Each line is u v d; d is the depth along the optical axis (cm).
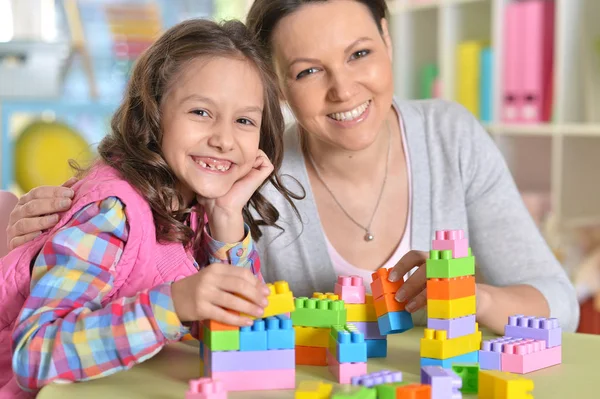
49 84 378
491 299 127
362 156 156
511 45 281
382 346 113
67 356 97
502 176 162
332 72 141
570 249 258
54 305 102
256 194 146
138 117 127
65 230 107
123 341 97
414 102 170
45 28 402
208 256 130
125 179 118
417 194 160
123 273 111
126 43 396
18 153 377
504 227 158
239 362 96
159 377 102
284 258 161
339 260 160
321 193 162
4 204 136
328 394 89
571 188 272
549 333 106
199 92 121
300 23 140
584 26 266
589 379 100
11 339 102
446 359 101
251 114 126
